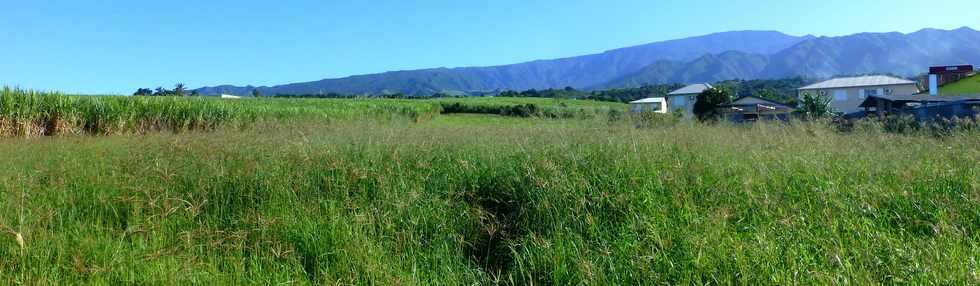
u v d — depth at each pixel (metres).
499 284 3.02
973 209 3.29
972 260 2.46
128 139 7.36
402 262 3.17
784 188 3.76
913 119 6.95
